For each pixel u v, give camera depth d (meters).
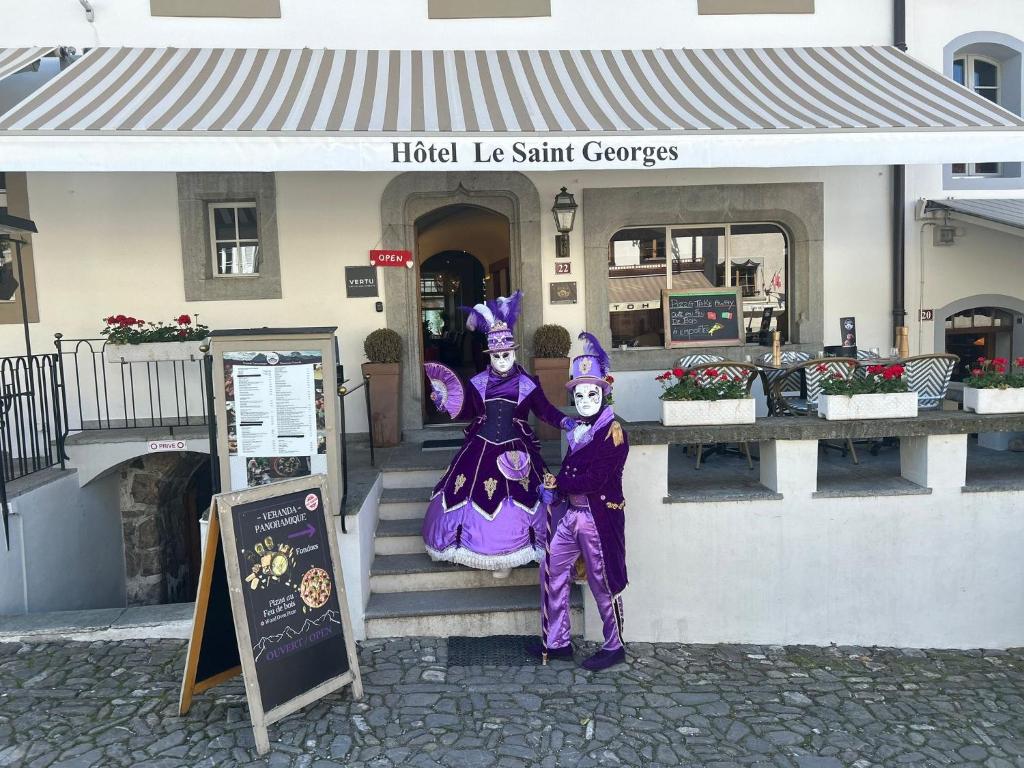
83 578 6.62
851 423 5.07
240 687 4.16
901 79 7.16
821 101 6.55
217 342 4.51
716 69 7.36
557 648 4.57
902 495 5.14
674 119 6.02
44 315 7.48
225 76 6.71
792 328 8.29
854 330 7.74
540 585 4.87
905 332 7.98
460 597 5.07
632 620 5.12
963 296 8.27
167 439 6.80
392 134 5.47
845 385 5.20
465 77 6.95
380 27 7.66
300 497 3.97
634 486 5.07
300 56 7.35
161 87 6.33
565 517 4.47
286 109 5.93
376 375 7.21
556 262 7.91
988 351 8.65
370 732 3.74
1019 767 3.63
